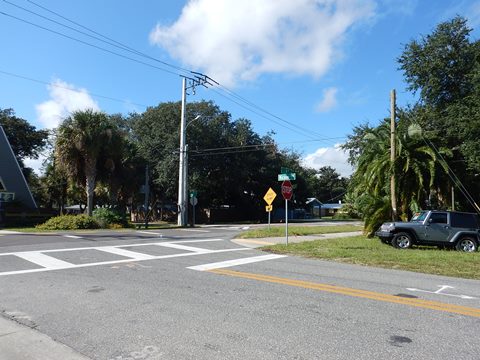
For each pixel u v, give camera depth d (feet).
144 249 51.16
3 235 71.46
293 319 21.27
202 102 168.45
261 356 16.35
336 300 25.44
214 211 183.11
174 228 108.37
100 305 23.84
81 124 99.60
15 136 185.37
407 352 16.88
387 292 28.02
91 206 101.35
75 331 19.39
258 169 187.73
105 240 62.54
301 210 269.03
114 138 103.91
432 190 76.69
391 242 58.80
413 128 72.13
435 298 26.48
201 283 30.19
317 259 45.21
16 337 18.70
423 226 57.57
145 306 23.63
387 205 73.00
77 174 103.76
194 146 162.71
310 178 336.90
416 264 41.22
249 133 179.73
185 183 126.52
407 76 96.22
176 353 16.67
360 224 142.31
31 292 27.07
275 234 80.12
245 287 28.94
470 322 21.20
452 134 79.00
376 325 20.42
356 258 44.86
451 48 89.86
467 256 47.39
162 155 165.58
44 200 196.13
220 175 176.04
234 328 19.74
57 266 37.37
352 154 112.57
